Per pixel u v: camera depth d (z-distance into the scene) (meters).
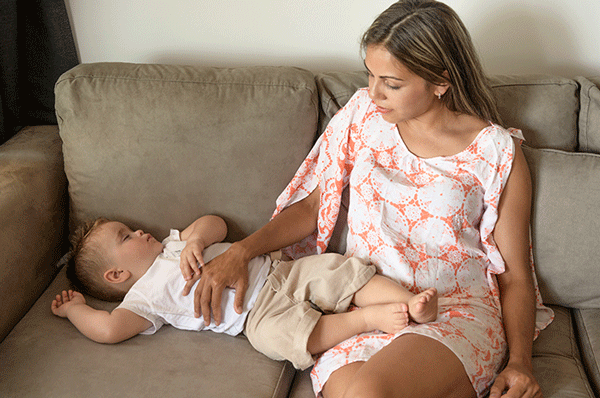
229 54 1.77
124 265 1.44
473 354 1.12
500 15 1.64
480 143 1.31
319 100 1.53
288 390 1.27
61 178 1.60
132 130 1.47
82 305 1.36
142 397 1.15
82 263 1.45
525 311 1.27
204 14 1.71
